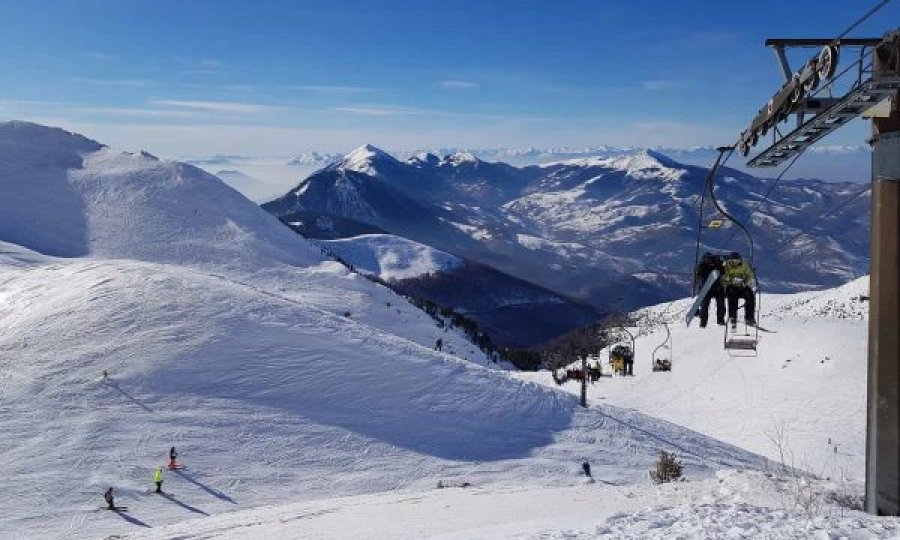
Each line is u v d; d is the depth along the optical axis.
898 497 12.23
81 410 48.66
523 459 48.66
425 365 64.38
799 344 79.50
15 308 72.94
